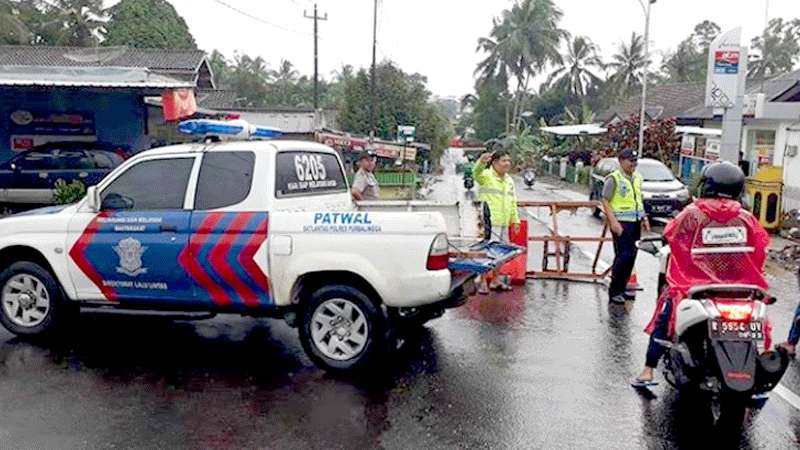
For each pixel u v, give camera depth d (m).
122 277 6.55
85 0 48.62
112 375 6.00
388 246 5.88
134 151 17.14
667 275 5.46
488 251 6.79
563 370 6.21
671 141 28.39
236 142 6.60
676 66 66.69
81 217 6.67
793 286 10.30
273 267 6.11
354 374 6.04
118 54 28.20
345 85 43.59
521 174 47.16
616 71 63.56
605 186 8.62
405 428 4.98
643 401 5.53
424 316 6.59
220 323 7.64
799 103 18.17
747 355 4.62
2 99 16.39
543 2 57.78
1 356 6.46
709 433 4.98
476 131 71.94
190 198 6.41
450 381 5.90
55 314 6.88
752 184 15.85
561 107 68.31
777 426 5.14
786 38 57.47
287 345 6.86
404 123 41.09
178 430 4.93
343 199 7.51
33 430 4.90
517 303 8.69
